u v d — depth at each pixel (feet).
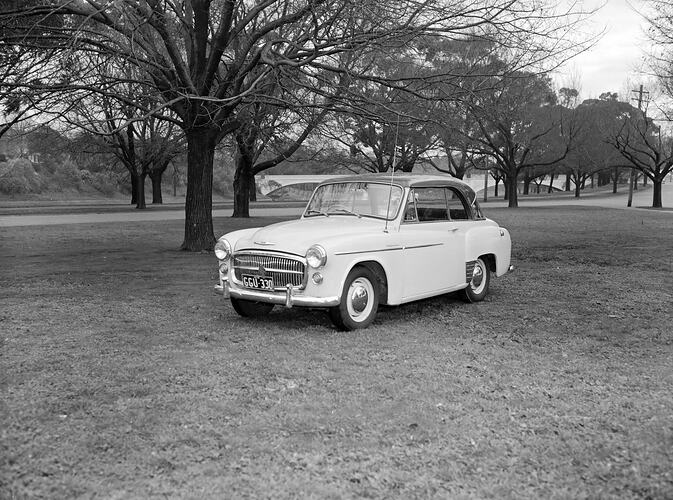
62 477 11.03
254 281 22.76
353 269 22.57
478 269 28.76
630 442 12.63
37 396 15.33
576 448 12.33
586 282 35.06
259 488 10.69
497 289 32.71
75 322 24.36
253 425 13.48
